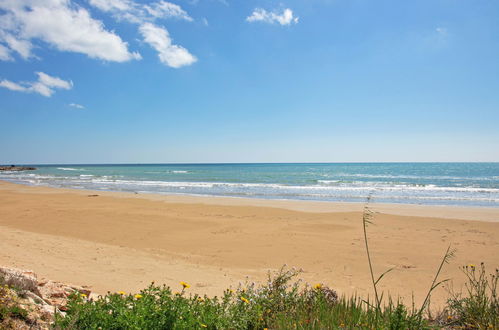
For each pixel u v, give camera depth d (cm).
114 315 297
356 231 1327
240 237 1214
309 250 1045
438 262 920
